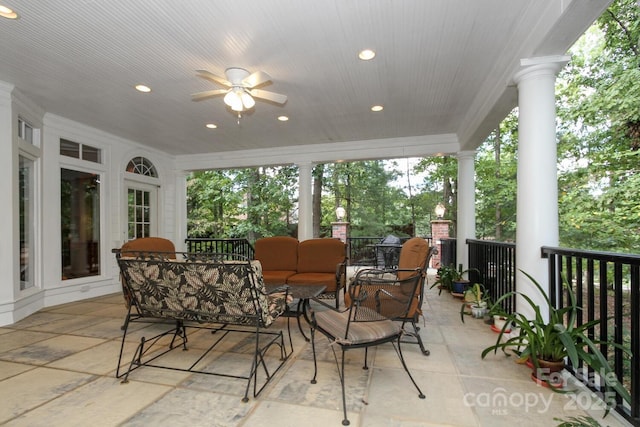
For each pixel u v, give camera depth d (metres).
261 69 3.33
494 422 1.72
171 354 2.70
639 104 5.70
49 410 1.86
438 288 5.46
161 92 3.89
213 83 3.64
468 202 5.45
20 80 3.55
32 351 2.76
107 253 5.43
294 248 4.70
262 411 1.84
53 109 4.42
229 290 2.07
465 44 2.87
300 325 3.31
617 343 1.83
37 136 4.37
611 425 1.70
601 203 6.46
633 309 1.73
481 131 4.44
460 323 3.51
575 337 2.01
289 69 3.33
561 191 7.45
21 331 3.32
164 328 3.43
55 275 4.59
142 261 2.15
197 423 1.73
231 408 1.87
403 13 2.45
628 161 6.30
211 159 7.02
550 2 2.17
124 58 3.11
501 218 11.23
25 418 1.78
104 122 4.96
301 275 4.23
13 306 3.63
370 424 1.71
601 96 6.27
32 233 4.29
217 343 2.96
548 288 2.55
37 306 4.22
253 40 2.80
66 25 2.59
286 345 2.91
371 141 6.04
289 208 13.28
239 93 3.18
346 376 2.27
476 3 2.34
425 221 14.12
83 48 2.93
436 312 3.97
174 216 7.17
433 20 2.54
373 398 1.97
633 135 6.20
